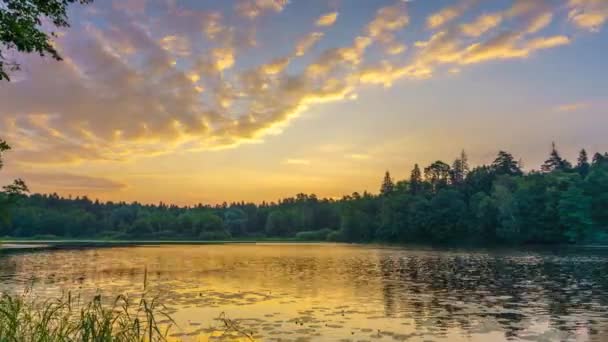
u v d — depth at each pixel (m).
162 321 15.16
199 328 14.33
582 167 129.88
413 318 16.00
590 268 34.81
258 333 13.91
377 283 26.05
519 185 96.94
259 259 47.62
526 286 24.31
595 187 85.31
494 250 66.38
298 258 49.47
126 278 28.66
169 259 47.38
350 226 123.38
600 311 17.11
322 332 14.07
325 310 17.53
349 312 17.12
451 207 97.19
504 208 85.81
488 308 17.83
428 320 15.67
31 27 9.64
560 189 88.06
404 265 39.16
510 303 18.97
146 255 55.25
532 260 44.16
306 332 14.07
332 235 127.62
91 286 24.50
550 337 13.39
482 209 90.12
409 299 20.17
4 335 5.62
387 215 110.75
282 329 14.42
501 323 15.14
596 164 110.88
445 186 128.75
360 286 24.64
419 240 101.69
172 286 24.64
